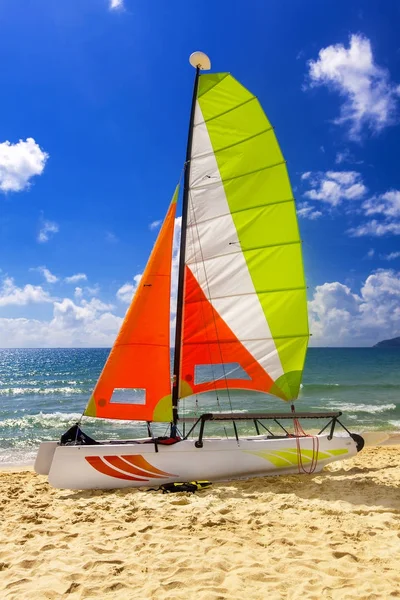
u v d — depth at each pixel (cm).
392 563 482
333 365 7962
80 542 559
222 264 983
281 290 994
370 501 730
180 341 945
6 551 532
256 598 410
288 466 926
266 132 1019
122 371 857
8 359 12181
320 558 495
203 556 503
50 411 2648
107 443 885
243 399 3081
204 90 1023
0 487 915
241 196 1002
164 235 895
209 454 870
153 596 416
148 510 687
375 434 1084
